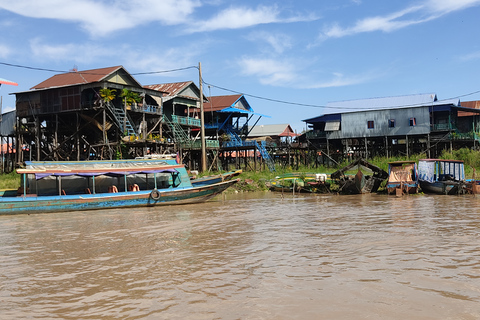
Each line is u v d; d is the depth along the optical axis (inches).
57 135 1606.8
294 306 301.6
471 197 1104.2
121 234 603.2
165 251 484.7
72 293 342.0
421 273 374.6
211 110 1936.5
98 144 1425.9
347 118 1967.3
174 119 1754.4
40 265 433.1
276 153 1941.4
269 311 293.6
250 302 311.6
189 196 1013.8
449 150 1828.2
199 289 344.2
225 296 325.7
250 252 470.9
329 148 2010.3
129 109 1514.5
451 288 333.4
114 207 934.4
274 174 1617.9
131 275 389.1
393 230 595.2
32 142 1718.8
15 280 381.4
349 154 2066.9
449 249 466.6
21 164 1530.5
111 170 962.7
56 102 1505.9
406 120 1862.7
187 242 535.2
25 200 847.1
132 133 1487.5
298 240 535.2
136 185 1018.7
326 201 1071.6
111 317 289.9
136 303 315.6
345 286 342.3
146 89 1594.5
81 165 971.9
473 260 417.7
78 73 1595.7
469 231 578.9
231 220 728.3
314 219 727.7
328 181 1374.3
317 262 419.8
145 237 575.5
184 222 710.5
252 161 2389.3
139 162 1038.4
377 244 498.6
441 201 1009.5
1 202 829.8
